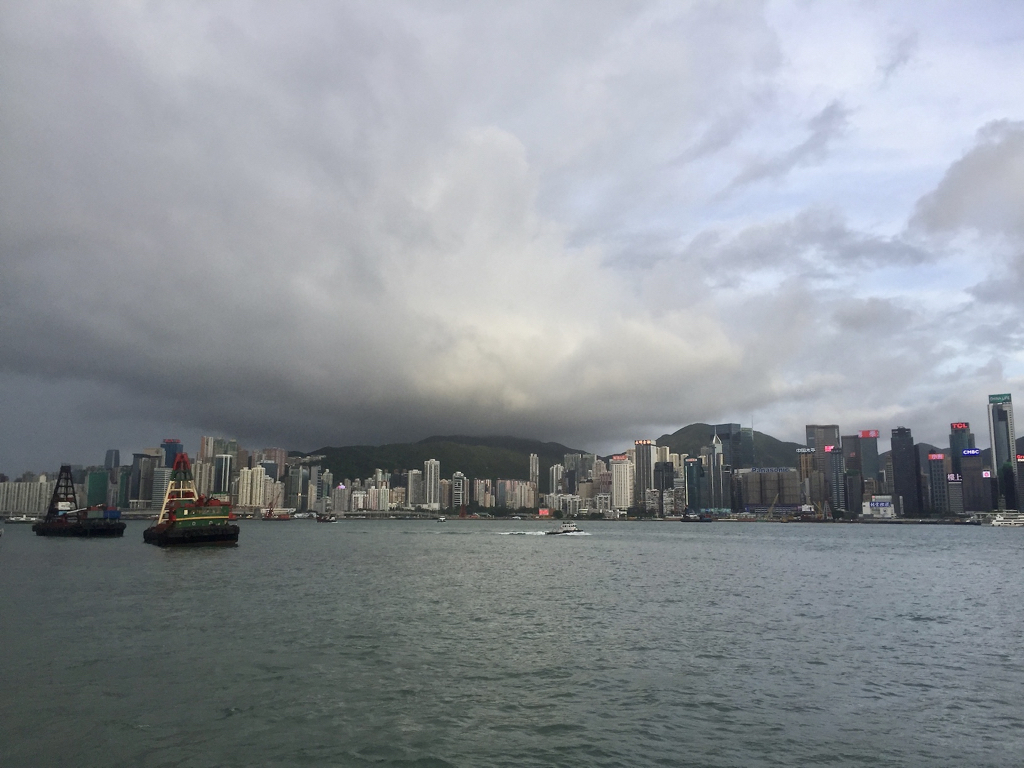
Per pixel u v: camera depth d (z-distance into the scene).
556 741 34.19
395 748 33.28
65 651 53.75
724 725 36.56
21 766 31.11
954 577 121.06
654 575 122.50
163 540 198.75
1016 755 32.53
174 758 32.06
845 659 51.97
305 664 49.69
